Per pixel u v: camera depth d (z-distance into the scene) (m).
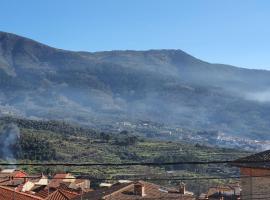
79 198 70.50
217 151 193.38
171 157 173.88
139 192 70.94
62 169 140.25
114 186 77.69
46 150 159.38
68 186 98.94
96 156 182.62
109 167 148.88
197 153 188.25
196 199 75.25
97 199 68.31
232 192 97.81
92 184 121.31
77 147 191.50
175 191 81.50
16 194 49.88
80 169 142.00
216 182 135.12
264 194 35.09
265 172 35.00
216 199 81.69
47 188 80.06
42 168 140.62
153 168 151.00
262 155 36.78
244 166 35.72
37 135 190.00
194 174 141.00
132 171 138.50
